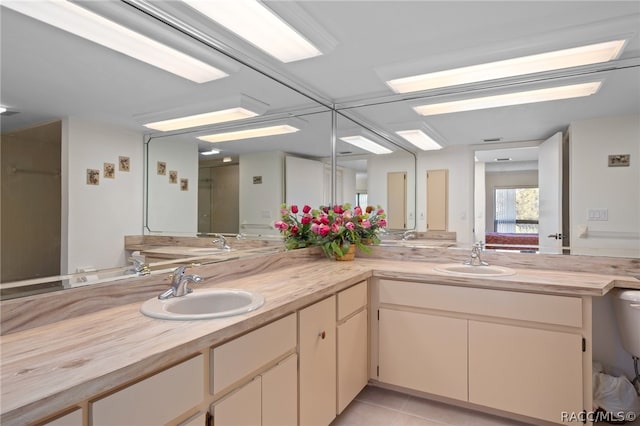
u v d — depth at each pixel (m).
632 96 2.08
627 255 2.09
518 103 2.39
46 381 0.74
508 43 1.82
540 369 1.79
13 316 1.06
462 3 1.49
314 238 2.72
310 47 1.79
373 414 2.01
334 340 1.83
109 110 1.45
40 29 1.20
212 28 1.74
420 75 2.11
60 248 1.23
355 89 2.49
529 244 2.34
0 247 1.06
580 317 1.71
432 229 2.66
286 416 1.44
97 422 0.79
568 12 1.57
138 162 1.59
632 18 1.59
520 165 2.40
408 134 2.72
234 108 2.11
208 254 1.97
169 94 1.75
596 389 2.00
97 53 1.39
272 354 1.36
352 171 2.99
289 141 2.55
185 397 1.01
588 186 2.21
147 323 1.14
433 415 2.00
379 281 2.21
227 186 2.13
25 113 1.14
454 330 1.99
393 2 1.47
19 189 1.11
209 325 1.12
